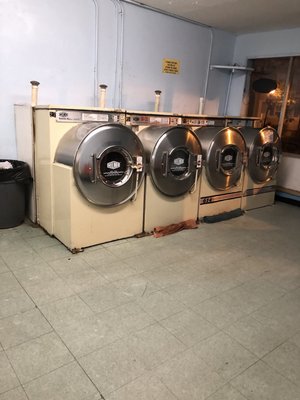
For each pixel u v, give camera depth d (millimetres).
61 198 2980
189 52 4918
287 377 1725
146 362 1769
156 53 4535
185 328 2066
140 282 2572
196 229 3783
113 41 4074
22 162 3496
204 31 4996
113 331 1999
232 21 4695
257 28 4996
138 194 3318
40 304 2219
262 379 1700
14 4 3273
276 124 5309
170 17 4520
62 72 3754
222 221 4105
